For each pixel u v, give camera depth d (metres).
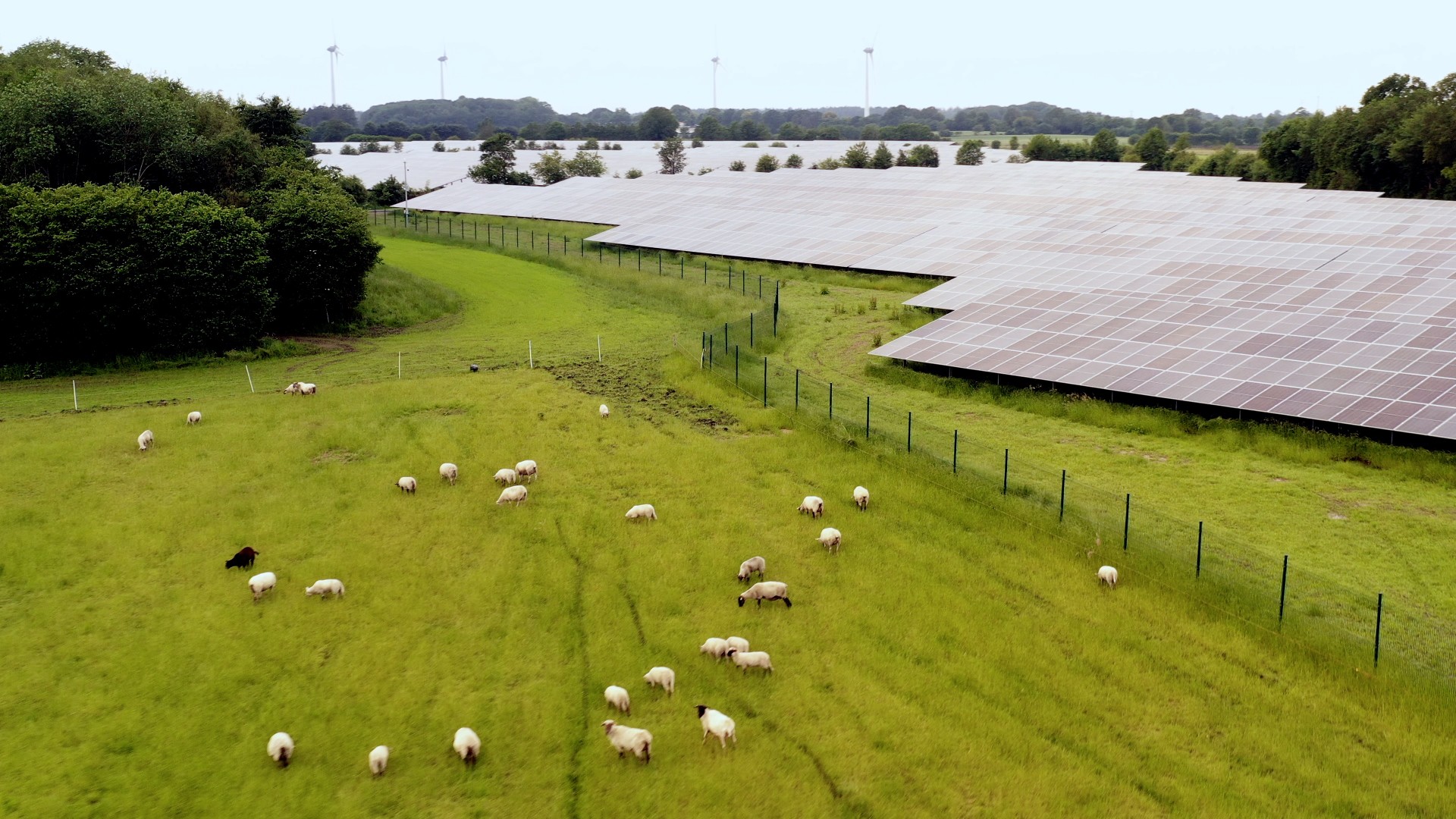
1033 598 32.56
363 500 40.41
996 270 82.06
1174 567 33.62
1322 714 26.08
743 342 67.62
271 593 32.25
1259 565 33.88
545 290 91.19
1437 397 43.53
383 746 23.80
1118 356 54.16
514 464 44.78
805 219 116.06
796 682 27.66
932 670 28.27
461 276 96.38
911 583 33.53
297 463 44.56
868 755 24.47
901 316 74.50
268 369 63.31
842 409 52.72
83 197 63.34
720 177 156.00
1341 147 144.50
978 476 42.31
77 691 26.83
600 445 47.69
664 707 26.42
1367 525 37.12
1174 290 67.06
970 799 22.94
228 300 66.81
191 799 22.73
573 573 34.06
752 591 31.81
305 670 27.92
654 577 33.88
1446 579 32.91
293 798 22.75
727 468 44.66
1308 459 43.25
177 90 108.44
